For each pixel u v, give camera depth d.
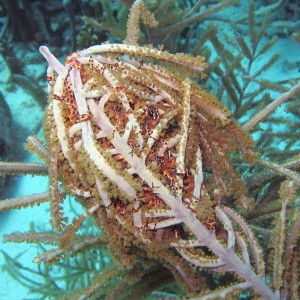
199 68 0.23
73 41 0.89
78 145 0.20
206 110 0.24
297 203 0.30
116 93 0.21
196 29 0.91
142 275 0.28
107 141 0.21
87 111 0.20
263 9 0.89
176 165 0.22
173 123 0.24
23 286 0.57
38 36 0.93
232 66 0.55
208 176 0.28
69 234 0.22
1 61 0.86
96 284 0.26
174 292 0.37
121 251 0.23
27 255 0.61
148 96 0.22
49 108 0.21
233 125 0.24
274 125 0.66
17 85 0.82
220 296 0.23
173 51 0.69
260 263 0.25
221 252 0.23
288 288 0.27
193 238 0.24
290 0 0.87
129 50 0.22
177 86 0.23
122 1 0.61
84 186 0.22
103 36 0.87
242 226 0.25
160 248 0.23
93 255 0.52
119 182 0.20
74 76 0.20
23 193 0.66
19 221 0.64
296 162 0.31
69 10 0.85
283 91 0.52
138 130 0.21
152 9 0.62
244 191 0.26
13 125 0.74
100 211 0.23
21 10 0.90
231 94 0.57
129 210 0.22
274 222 0.26
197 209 0.22
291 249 0.26
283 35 0.85
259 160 0.28
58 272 0.58
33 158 0.70
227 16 0.94
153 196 0.22
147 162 0.22
